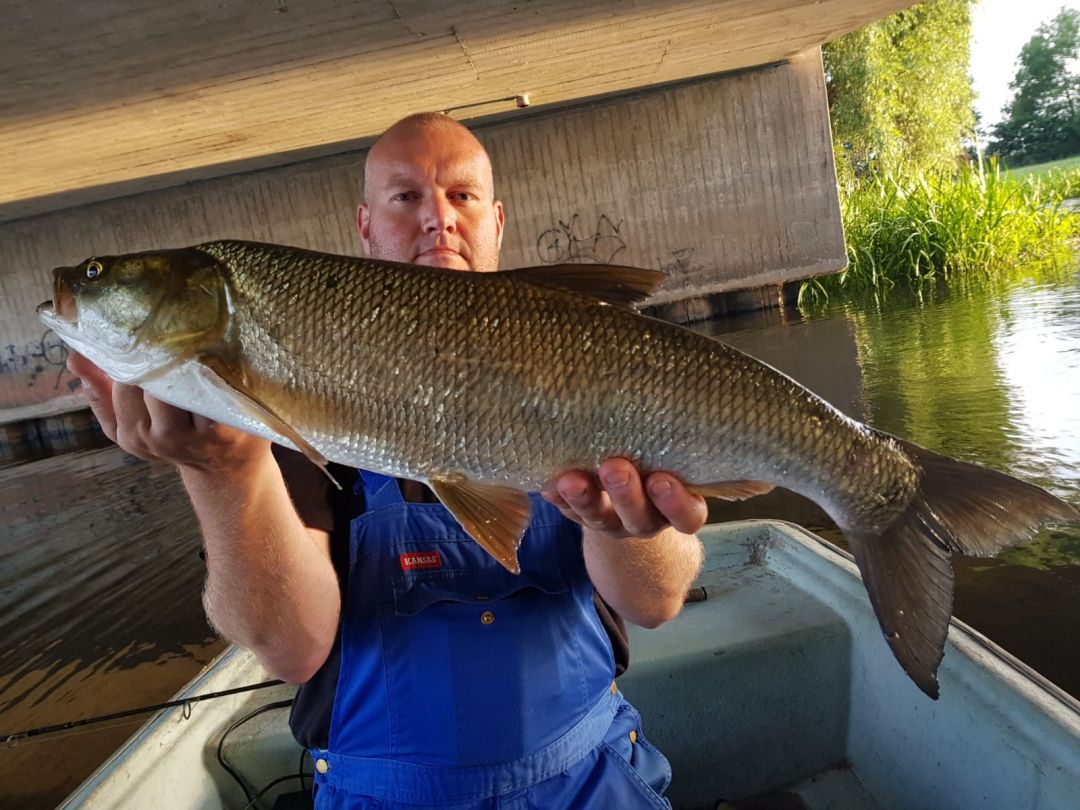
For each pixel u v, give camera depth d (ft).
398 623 2.32
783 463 2.14
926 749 2.85
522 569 2.39
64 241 16.60
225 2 8.50
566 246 16.98
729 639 3.26
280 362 2.13
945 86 30.89
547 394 2.09
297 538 2.17
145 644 6.75
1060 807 2.28
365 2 9.14
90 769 5.02
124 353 2.08
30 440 17.35
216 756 3.07
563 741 2.28
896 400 9.54
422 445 2.12
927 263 18.49
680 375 2.10
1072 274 15.78
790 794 3.23
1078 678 4.37
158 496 11.23
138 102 11.07
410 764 2.21
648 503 2.07
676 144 16.78
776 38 14.24
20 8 7.80
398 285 2.14
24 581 8.59
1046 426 7.77
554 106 16.43
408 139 3.09
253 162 15.83
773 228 17.01
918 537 2.16
